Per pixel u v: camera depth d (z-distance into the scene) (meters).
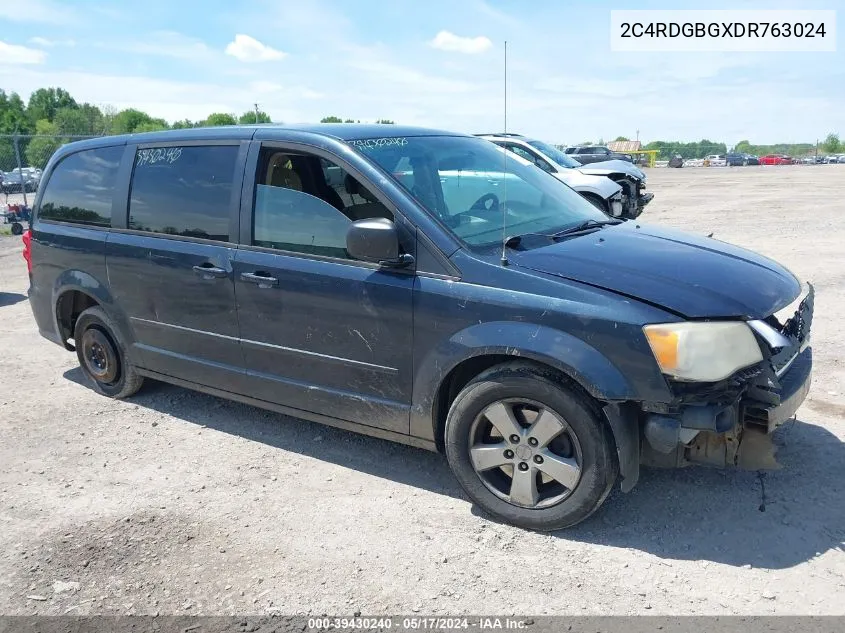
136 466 4.14
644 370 2.91
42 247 5.29
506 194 4.07
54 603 2.93
